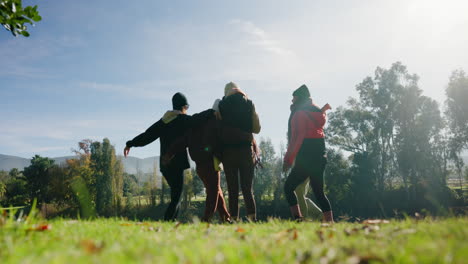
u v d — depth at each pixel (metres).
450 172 55.09
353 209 52.28
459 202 49.03
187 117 5.23
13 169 109.75
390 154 55.59
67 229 2.62
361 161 53.06
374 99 55.12
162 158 5.23
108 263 1.31
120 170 69.88
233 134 4.99
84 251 1.56
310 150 5.07
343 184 53.56
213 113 5.12
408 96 53.53
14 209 2.56
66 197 62.47
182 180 5.25
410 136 53.47
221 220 5.30
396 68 55.41
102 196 64.94
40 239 2.04
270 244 1.86
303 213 5.54
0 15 5.19
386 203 52.03
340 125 56.38
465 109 54.38
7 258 1.52
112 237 2.22
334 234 2.41
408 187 53.75
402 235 2.15
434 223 2.74
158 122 5.31
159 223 3.69
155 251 1.65
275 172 65.25
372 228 2.66
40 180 71.62
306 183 5.62
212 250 1.57
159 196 68.31
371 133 54.84
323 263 1.36
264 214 59.44
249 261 1.38
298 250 1.62
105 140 69.81
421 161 51.97
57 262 1.32
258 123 5.14
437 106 54.12
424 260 1.33
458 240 1.78
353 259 1.39
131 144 5.41
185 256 1.45
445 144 55.16
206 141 5.06
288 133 5.58
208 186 5.08
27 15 5.34
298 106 5.43
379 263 1.37
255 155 5.42
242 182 5.03
